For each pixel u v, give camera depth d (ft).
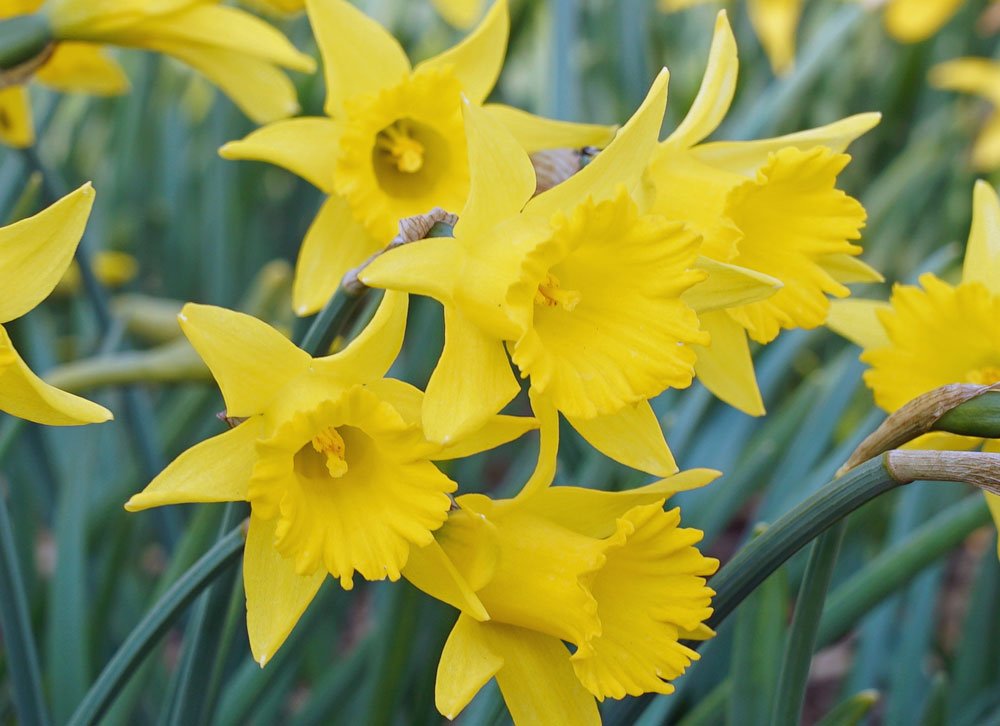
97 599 2.75
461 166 2.38
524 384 2.67
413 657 2.67
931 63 4.87
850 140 2.25
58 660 2.58
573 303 2.09
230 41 2.42
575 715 2.12
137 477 3.08
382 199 2.33
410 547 2.09
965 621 2.86
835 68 4.96
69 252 2.02
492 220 2.08
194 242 4.46
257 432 2.05
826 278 2.23
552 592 2.08
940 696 2.59
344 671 2.73
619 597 2.11
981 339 2.22
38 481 2.94
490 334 2.07
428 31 4.65
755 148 2.25
